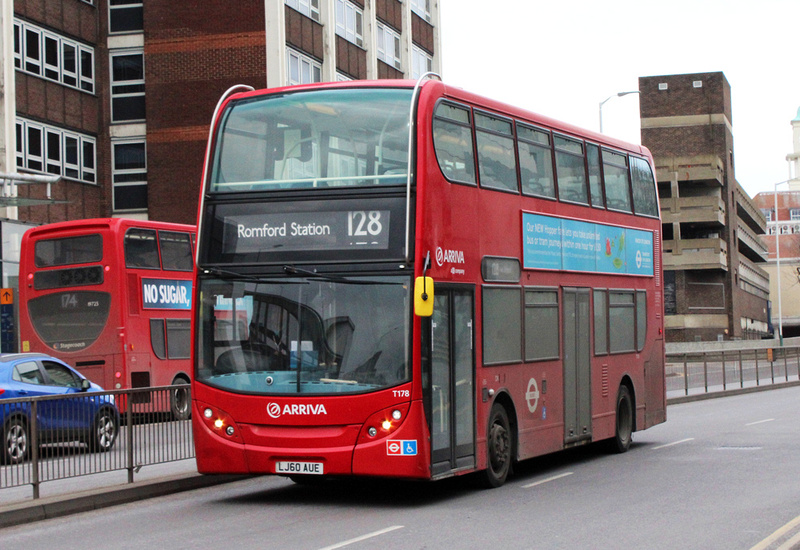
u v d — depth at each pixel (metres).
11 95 34.59
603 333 17.67
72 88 39.62
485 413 13.61
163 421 14.62
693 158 87.31
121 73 41.69
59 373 19.36
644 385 19.56
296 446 12.09
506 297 14.28
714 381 38.53
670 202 87.56
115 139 41.53
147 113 41.31
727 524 10.87
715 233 92.12
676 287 87.62
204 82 40.91
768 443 19.72
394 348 11.99
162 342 27.31
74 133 39.75
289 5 41.09
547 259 15.63
